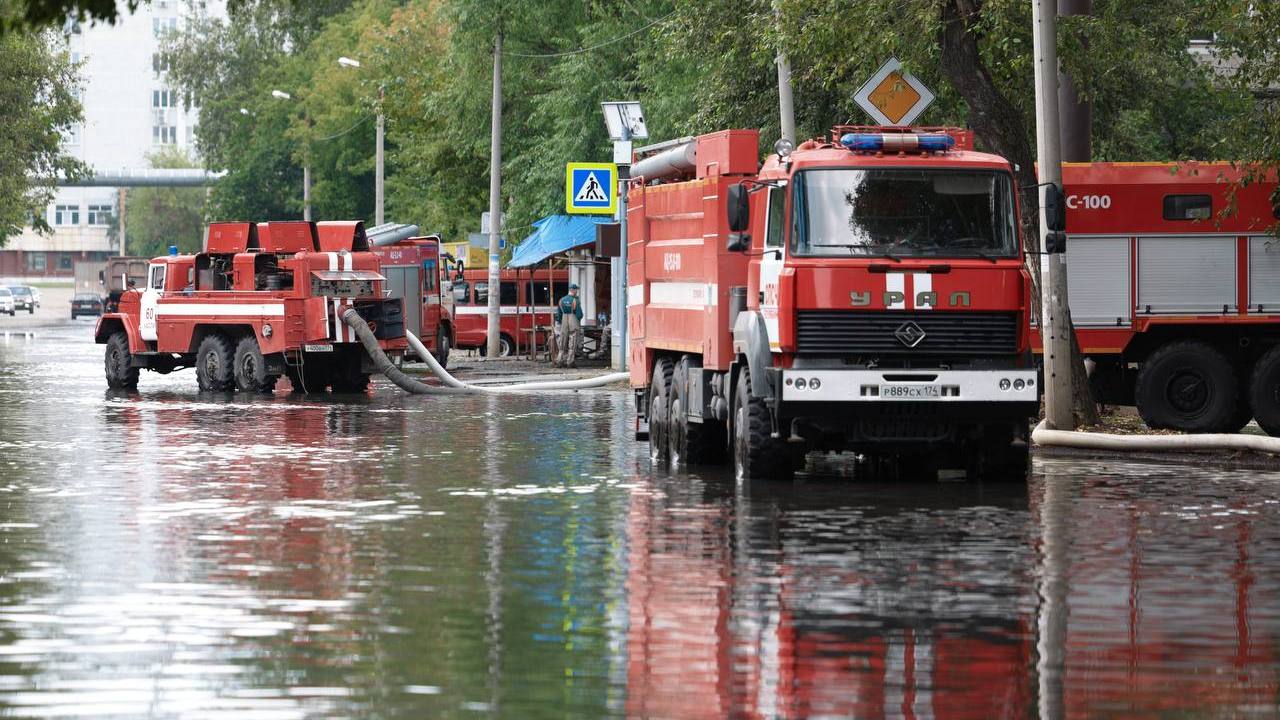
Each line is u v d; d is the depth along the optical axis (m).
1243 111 55.03
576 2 124.56
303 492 40.16
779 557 29.62
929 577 27.48
